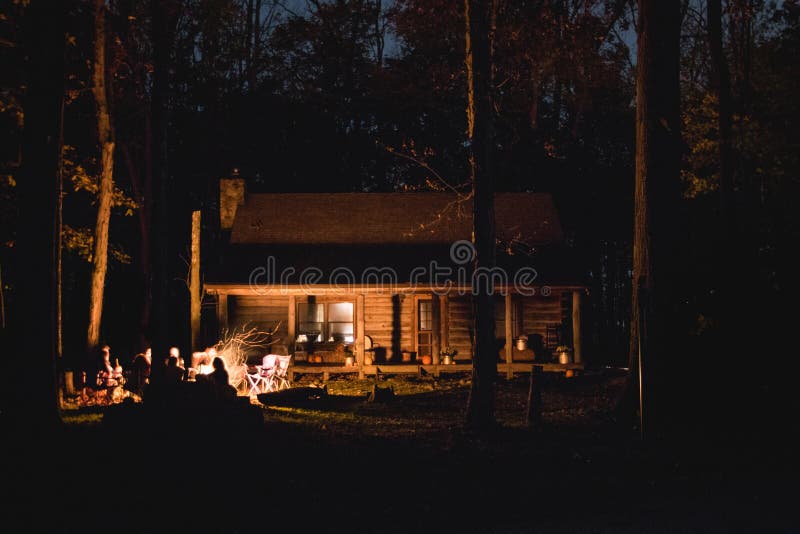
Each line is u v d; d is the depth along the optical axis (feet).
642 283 44.21
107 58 71.56
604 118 131.64
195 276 81.05
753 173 95.45
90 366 66.74
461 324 88.94
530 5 57.77
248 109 129.18
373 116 134.62
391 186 134.62
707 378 50.42
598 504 29.30
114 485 29.96
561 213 132.16
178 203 121.80
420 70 118.21
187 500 28.60
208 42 111.45
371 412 57.11
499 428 46.16
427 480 32.68
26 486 29.58
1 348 48.98
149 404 35.81
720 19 71.00
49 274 39.11
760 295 52.21
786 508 27.63
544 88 123.75
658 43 47.98
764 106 91.35
